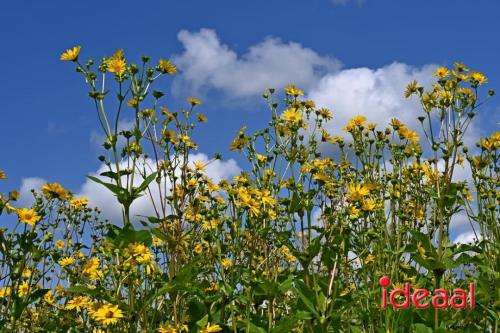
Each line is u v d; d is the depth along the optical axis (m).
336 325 2.08
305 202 2.18
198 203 2.39
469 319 2.29
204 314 2.20
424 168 2.68
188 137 2.47
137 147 2.12
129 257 1.93
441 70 2.35
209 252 2.46
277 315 2.43
